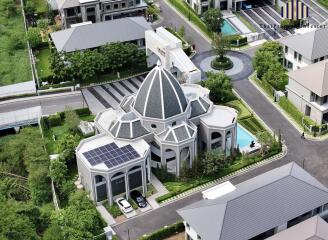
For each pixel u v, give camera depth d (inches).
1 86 7440.9
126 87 7564.0
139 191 5777.6
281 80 7155.5
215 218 4763.8
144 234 5300.2
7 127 6825.8
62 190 5689.0
